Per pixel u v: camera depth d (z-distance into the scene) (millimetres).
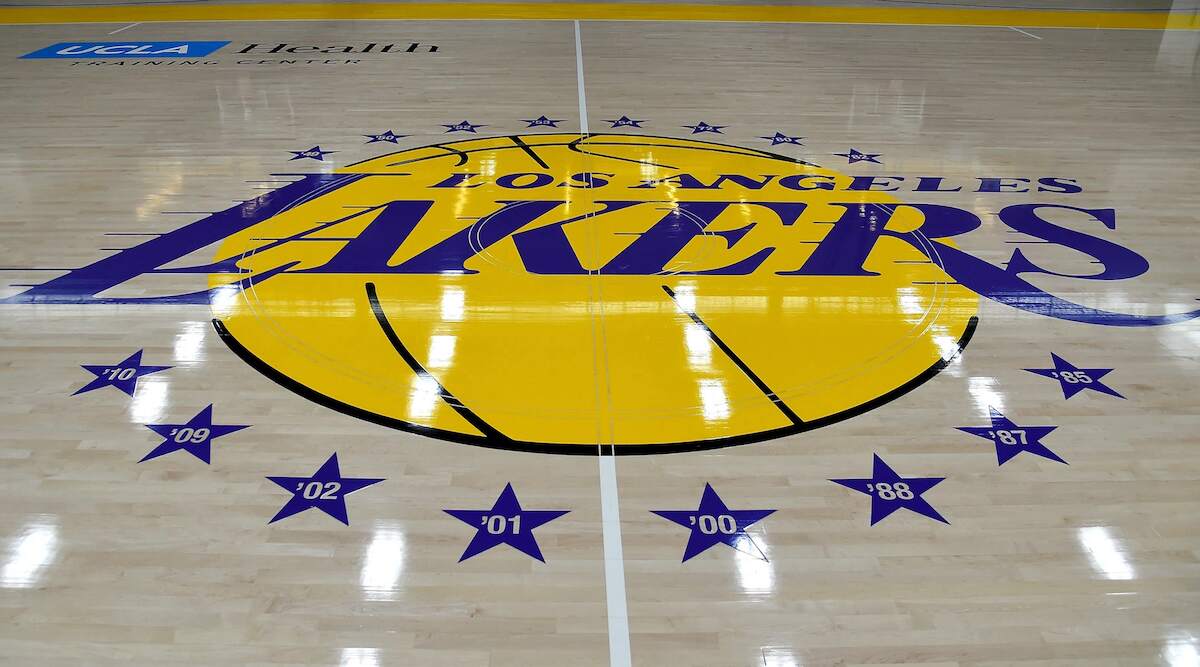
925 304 2859
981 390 2391
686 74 5848
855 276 3043
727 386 2385
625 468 2062
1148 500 1982
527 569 1763
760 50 6609
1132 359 2561
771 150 4367
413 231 3367
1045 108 5152
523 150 4316
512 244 3262
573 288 2920
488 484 2002
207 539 1824
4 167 3994
